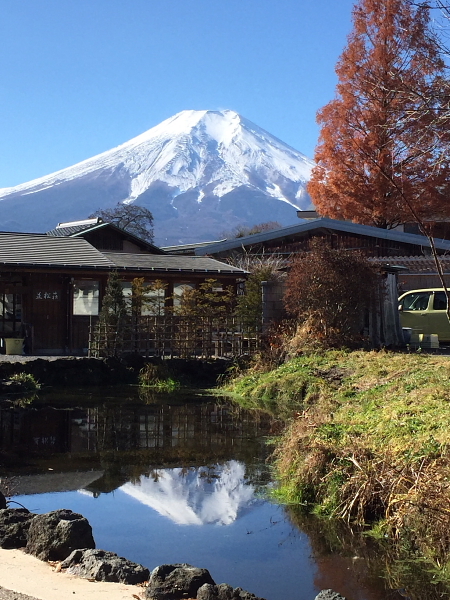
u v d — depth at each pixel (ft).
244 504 26.91
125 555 21.75
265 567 20.84
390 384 41.81
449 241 87.35
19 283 68.64
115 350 62.64
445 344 67.05
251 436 39.27
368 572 20.58
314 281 58.80
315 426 30.91
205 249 101.24
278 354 59.62
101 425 42.27
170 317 64.54
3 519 20.29
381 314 61.77
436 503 21.56
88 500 27.25
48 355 67.15
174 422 43.52
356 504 24.73
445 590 19.36
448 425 27.09
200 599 15.83
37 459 33.65
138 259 78.07
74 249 75.36
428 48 24.70
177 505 26.76
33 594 15.87
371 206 99.60
